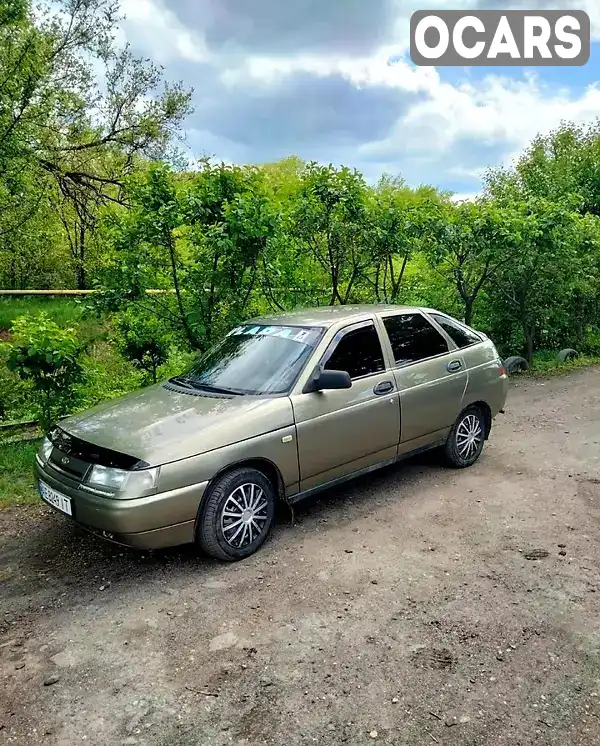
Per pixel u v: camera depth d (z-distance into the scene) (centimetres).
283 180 911
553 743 256
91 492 386
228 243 692
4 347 637
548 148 1842
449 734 262
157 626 348
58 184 1538
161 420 427
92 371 706
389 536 461
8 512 521
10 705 286
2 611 369
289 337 508
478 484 571
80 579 406
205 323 778
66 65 1536
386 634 335
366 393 499
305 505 525
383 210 900
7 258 1509
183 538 397
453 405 581
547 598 371
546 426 791
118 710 281
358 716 273
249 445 420
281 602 370
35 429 795
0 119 1033
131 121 1672
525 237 1041
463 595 375
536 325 1302
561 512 505
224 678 301
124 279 749
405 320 567
